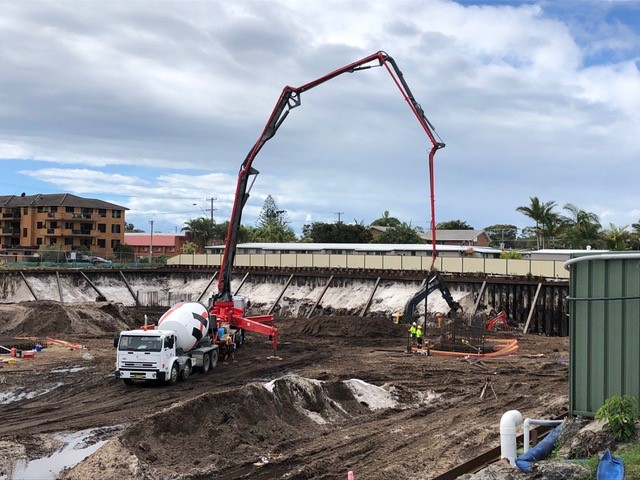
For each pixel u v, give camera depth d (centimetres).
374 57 3953
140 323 5759
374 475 1791
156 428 1992
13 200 11494
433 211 4194
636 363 1590
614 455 1412
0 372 3316
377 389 2822
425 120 3988
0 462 1916
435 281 4803
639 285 1592
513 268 6188
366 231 11494
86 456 2000
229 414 2156
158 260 9706
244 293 7188
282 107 4056
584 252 1770
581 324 1672
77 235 10869
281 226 13300
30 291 6575
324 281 6794
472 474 1573
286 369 3622
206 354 3500
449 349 4341
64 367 3500
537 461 1498
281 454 2011
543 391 3019
